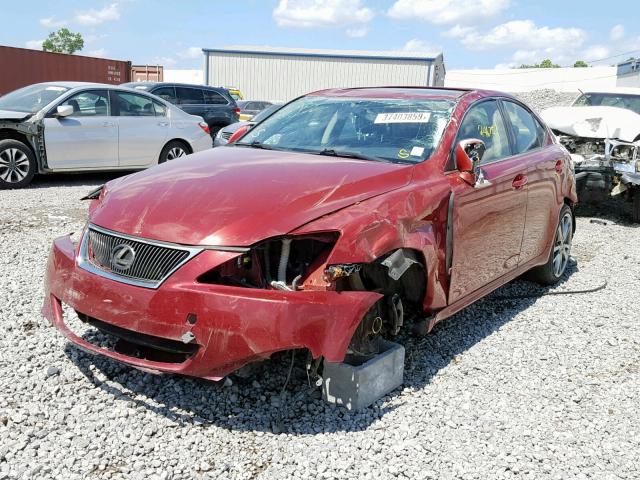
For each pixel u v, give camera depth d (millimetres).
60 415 3088
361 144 4156
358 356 3299
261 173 3516
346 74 39844
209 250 2957
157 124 11164
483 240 4203
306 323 2836
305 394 3420
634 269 6602
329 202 3199
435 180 3764
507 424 3287
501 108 4918
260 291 2863
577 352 4289
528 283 5902
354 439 3047
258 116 10141
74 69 26188
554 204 5371
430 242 3539
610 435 3246
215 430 3064
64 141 9898
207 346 2854
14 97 10484
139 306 2982
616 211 10445
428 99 4480
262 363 3611
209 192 3285
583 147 9625
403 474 2816
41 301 4609
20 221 7367
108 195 3570
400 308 3508
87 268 3244
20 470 2658
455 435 3150
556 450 3078
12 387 3332
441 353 4137
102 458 2799
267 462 2848
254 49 40562
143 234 3100
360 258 3037
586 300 5457
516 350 4262
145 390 3396
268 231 2980
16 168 9648
